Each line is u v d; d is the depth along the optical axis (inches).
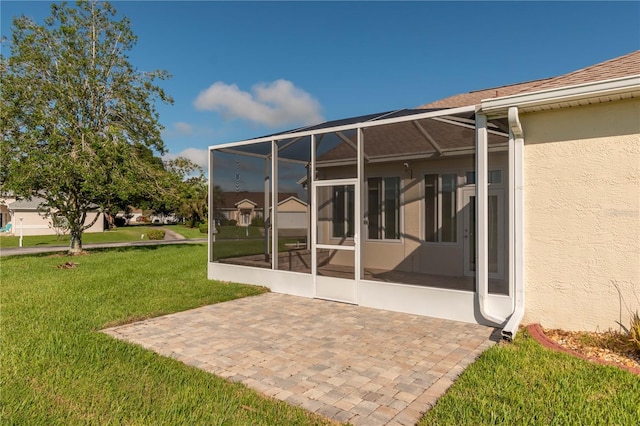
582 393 126.9
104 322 231.8
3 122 582.6
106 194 644.7
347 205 285.1
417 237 317.1
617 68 199.2
